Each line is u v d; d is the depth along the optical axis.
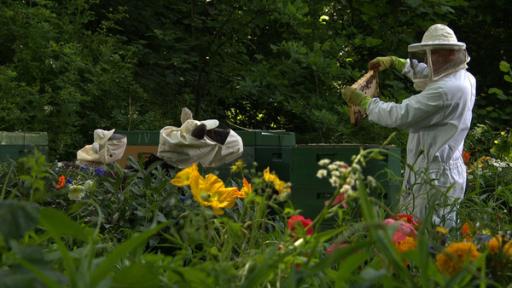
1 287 1.73
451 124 6.66
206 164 6.82
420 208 4.30
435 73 6.80
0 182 3.93
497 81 16.94
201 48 14.84
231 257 2.69
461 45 6.76
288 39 14.77
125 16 14.24
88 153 7.95
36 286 1.76
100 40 13.34
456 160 6.75
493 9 16.22
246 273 2.12
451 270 2.14
